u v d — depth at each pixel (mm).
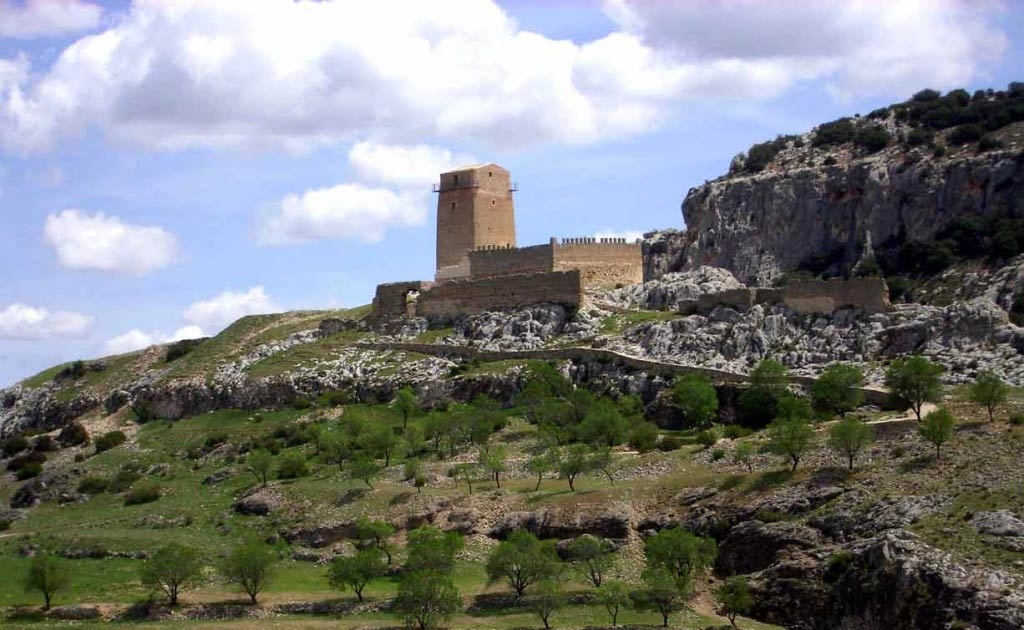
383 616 122375
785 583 116375
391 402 187375
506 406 176625
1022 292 190625
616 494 135875
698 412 154500
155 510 160625
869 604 109625
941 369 147625
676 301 197250
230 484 167375
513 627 116000
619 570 125438
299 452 173875
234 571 127500
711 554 121562
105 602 130000
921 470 124875
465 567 130125
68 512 170000
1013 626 99312
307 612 125000
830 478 127938
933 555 108812
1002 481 118812
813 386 151125
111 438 199875
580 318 192000
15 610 127812
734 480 132875
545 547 127375
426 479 150875
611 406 159625
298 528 144000
